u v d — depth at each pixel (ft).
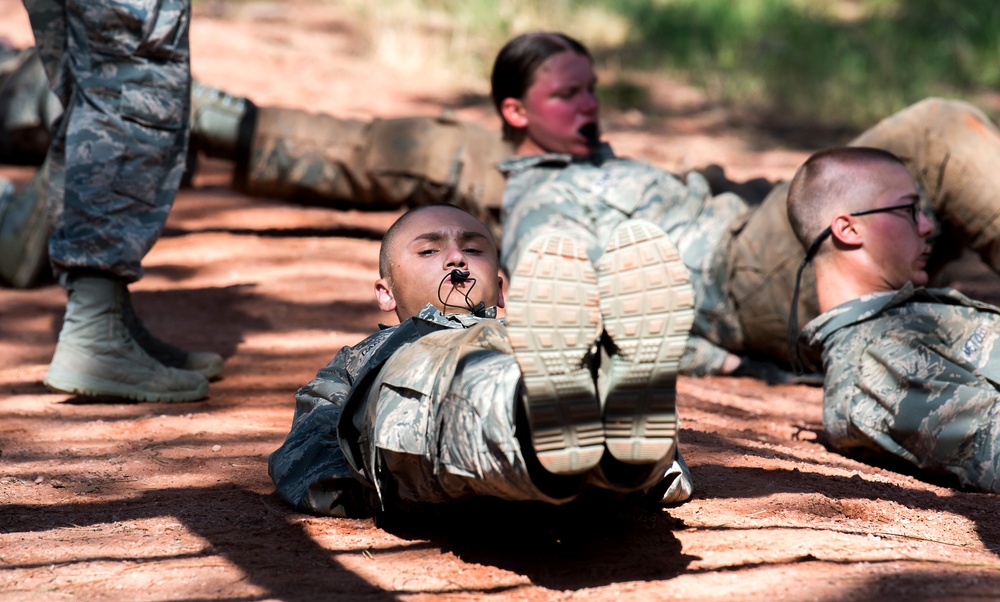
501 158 41.14
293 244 47.09
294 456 20.70
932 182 33.47
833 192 27.35
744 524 19.43
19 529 19.19
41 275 41.29
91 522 19.61
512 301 14.08
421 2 103.86
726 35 99.60
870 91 87.86
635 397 14.30
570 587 16.39
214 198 53.42
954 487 23.44
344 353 21.74
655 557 17.58
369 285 42.14
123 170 27.48
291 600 15.97
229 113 42.83
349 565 17.43
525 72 38.22
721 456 24.18
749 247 33.47
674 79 90.02
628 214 35.12
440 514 18.78
